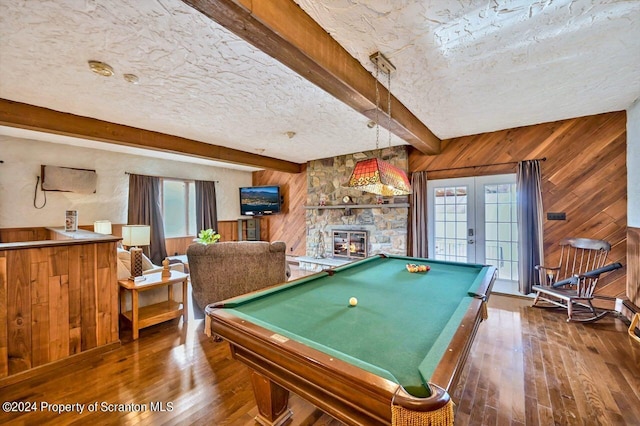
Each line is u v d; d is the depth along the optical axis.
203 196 6.73
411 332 1.32
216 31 1.77
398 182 2.47
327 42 1.84
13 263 2.05
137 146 3.82
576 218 3.62
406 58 2.15
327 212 6.06
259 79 2.43
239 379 2.10
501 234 4.18
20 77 2.31
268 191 7.05
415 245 4.78
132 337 2.79
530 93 2.81
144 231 3.38
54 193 4.68
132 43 1.89
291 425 1.65
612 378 2.06
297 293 1.97
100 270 2.49
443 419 0.73
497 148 4.13
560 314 3.35
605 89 2.74
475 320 1.33
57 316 2.24
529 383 2.02
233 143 4.71
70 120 3.14
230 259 2.99
